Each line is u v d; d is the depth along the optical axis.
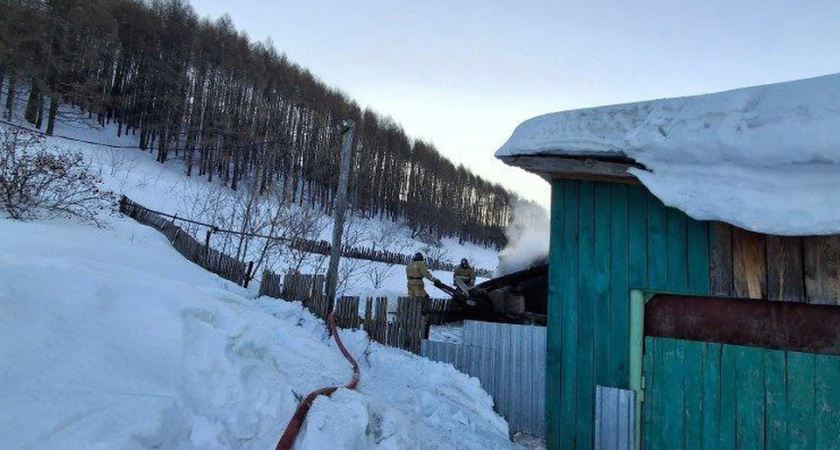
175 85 45.31
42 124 35.62
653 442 3.91
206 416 2.92
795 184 2.99
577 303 4.35
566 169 4.17
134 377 2.85
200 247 11.48
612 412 4.02
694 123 3.28
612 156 3.71
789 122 2.88
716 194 3.23
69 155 14.56
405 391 5.05
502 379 5.14
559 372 4.38
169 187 26.06
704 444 3.71
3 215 8.23
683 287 3.88
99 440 2.21
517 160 4.14
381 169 63.03
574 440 4.22
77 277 3.46
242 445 2.88
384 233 33.25
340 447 2.85
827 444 3.28
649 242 4.07
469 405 4.96
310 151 48.72
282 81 56.47
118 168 26.20
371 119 68.56
